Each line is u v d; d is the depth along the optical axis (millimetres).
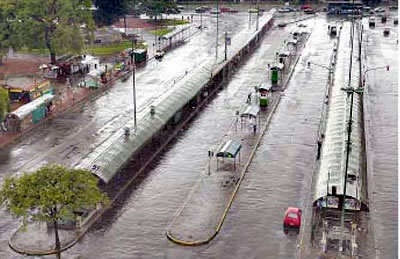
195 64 138625
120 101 108250
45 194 51562
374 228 61406
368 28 191250
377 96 111250
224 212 64562
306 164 78188
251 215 64250
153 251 57312
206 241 58531
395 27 195250
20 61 140625
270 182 72688
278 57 135000
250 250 57250
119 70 130000
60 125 94812
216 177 73875
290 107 104250
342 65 119875
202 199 67688
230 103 106812
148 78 126438
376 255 56250
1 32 133250
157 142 86125
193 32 188875
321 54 151000
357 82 105812
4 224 63250
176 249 57562
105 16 185875
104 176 67062
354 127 80812
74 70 128250
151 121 84562
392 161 80312
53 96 104875
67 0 133375
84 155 81625
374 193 70250
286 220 61344
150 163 78750
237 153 78188
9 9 131750
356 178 65375
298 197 68562
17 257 56750
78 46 135375
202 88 106312
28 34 131750
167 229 61250
